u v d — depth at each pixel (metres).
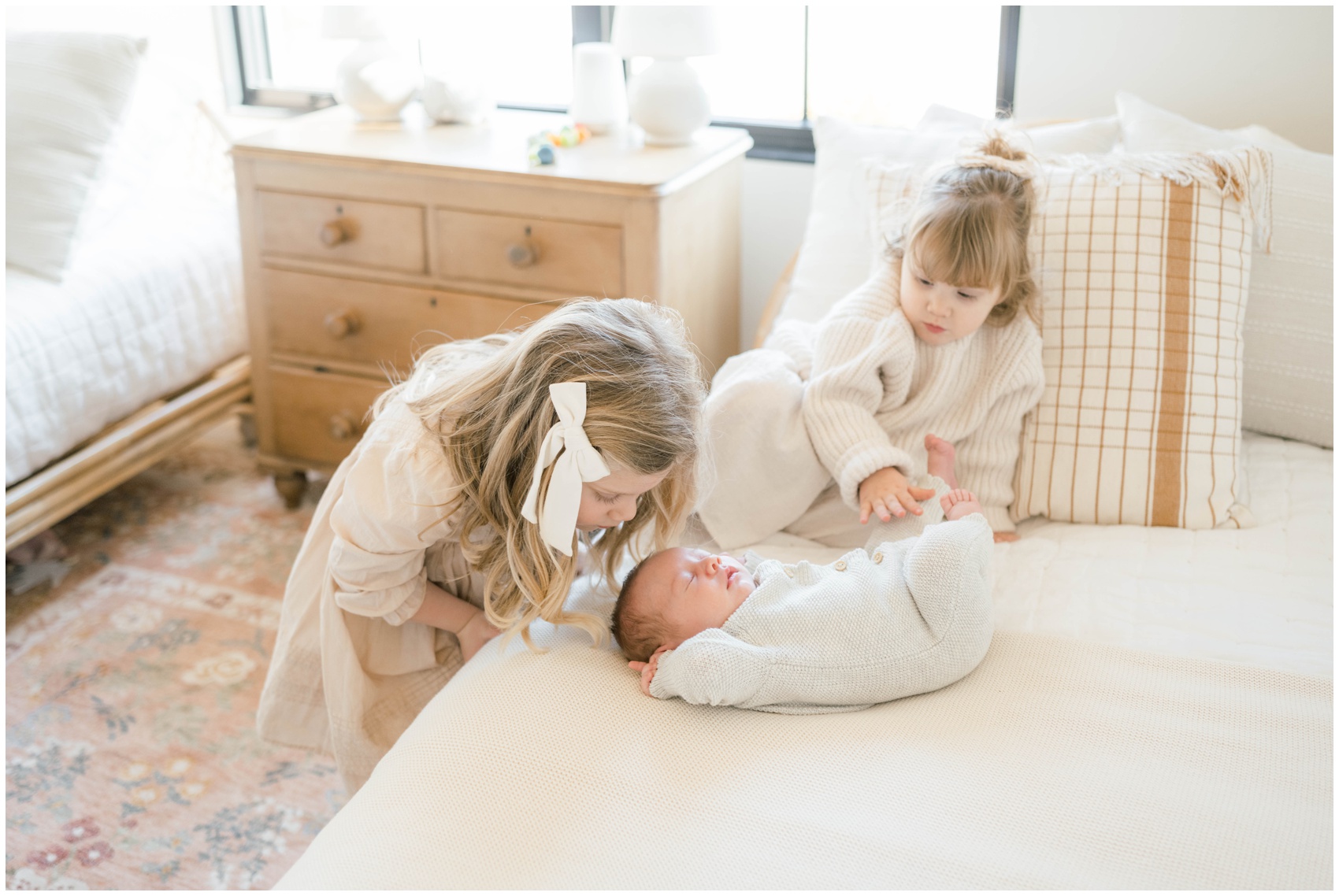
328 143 2.11
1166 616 1.23
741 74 2.41
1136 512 1.46
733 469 1.41
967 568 1.08
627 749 0.98
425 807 0.94
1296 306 1.59
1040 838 0.89
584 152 2.04
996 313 1.49
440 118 2.28
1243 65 1.97
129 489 2.50
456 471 1.08
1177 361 1.47
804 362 1.55
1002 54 2.14
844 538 1.47
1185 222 1.50
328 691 1.26
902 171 1.69
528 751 0.98
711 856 0.87
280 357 2.25
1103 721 1.03
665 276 1.90
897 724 1.03
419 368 1.28
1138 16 2.01
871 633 1.07
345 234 2.09
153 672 1.88
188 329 2.34
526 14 2.55
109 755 1.69
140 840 1.53
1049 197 1.54
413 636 1.32
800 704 1.06
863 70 2.30
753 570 1.24
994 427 1.50
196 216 2.46
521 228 1.94
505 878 0.86
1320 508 1.45
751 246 2.46
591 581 1.28
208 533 2.31
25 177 2.06
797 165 2.34
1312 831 0.89
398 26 2.23
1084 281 1.50
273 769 1.67
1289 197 1.60
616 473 1.06
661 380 1.05
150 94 2.43
